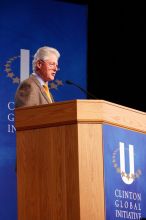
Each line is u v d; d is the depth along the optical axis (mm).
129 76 15070
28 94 8453
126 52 15117
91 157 6543
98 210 6453
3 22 12453
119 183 6730
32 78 8750
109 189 6578
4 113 12023
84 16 13414
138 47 15141
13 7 12633
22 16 12680
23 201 6762
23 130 6891
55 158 6633
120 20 15117
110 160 6664
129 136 6996
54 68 9461
